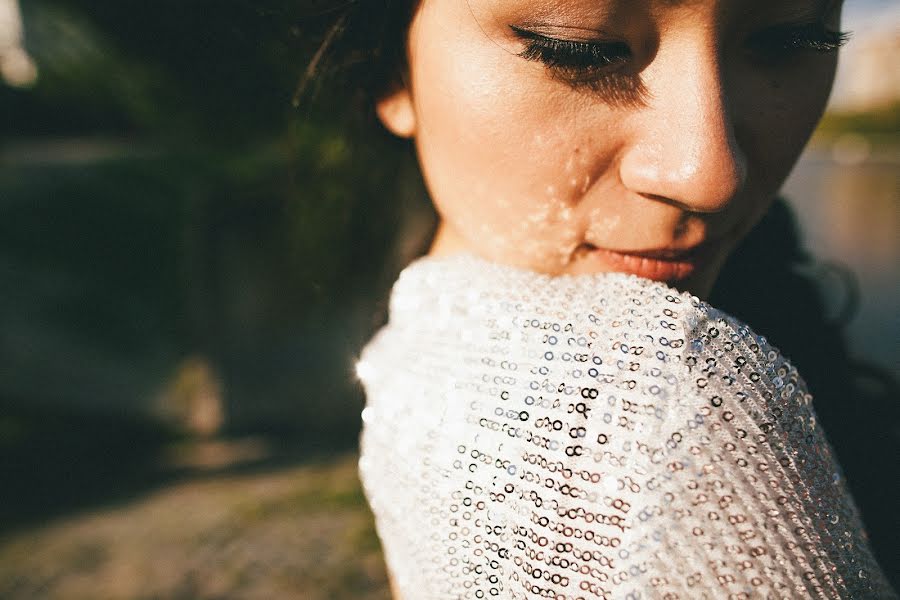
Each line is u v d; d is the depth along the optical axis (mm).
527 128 246
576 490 227
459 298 275
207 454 2373
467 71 248
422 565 273
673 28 225
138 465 2275
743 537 215
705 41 226
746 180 255
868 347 2139
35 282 2459
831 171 9250
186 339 2607
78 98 2979
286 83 431
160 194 2598
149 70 2693
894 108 13773
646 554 214
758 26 232
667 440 218
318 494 1867
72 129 3027
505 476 241
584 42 231
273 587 1404
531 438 237
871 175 8500
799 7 230
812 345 385
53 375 2414
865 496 356
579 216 255
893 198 5996
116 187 2594
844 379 391
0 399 2314
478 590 250
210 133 2637
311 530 1637
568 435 229
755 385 226
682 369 222
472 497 249
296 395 2623
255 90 531
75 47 3014
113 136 2990
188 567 1508
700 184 229
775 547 217
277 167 2467
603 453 224
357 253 518
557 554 229
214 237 2631
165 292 2609
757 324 378
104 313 2531
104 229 2574
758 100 246
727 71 241
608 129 241
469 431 252
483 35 243
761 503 218
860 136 14008
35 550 1661
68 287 2506
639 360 226
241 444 2428
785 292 387
